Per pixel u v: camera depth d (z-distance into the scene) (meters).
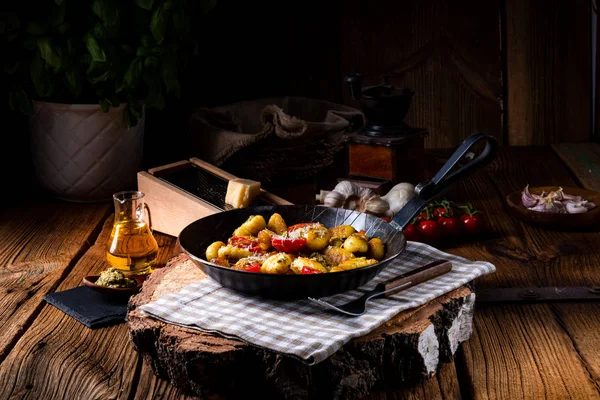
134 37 1.92
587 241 1.72
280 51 2.27
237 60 2.26
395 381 1.30
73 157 1.91
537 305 1.49
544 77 2.31
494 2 2.28
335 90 2.30
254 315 1.32
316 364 1.24
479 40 2.29
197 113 1.95
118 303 1.49
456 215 1.77
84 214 1.90
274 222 1.46
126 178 1.97
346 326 1.28
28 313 1.48
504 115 2.33
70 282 1.58
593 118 2.33
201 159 1.90
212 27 2.23
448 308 1.35
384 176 1.90
